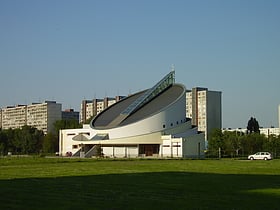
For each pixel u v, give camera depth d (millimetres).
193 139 145250
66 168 66250
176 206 25594
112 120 155500
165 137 147000
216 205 25922
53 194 31391
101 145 148000
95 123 156625
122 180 43812
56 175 51094
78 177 47875
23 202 27344
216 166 73500
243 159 115875
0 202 27359
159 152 149500
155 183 40406
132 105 160375
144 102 160500
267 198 29109
